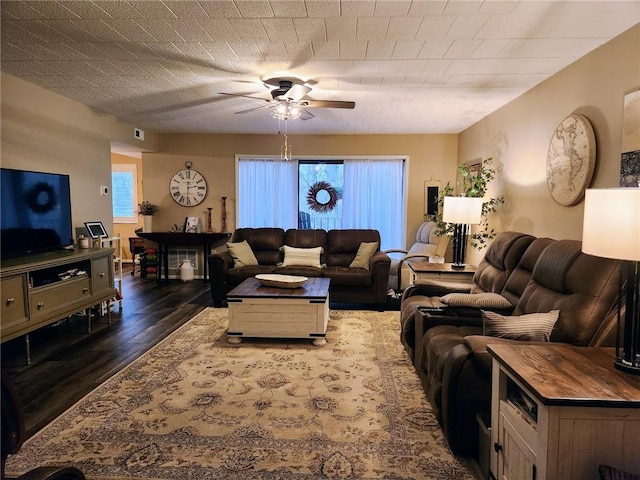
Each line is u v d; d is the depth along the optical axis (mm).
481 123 5188
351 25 2488
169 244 6371
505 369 1613
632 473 1316
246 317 3613
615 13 2268
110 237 4664
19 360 3215
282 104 3736
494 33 2568
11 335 2898
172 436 2186
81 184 4465
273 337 3682
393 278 5523
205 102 4402
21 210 3393
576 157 2906
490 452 1800
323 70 3336
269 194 6629
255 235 5621
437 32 2570
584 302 2033
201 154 6539
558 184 3166
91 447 2086
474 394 1965
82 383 2818
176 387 2762
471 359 1969
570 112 3080
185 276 6375
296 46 2822
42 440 2141
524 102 3893
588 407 1299
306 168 6672
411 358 3172
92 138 4664
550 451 1320
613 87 2576
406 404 2555
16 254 3346
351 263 5340
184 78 3566
